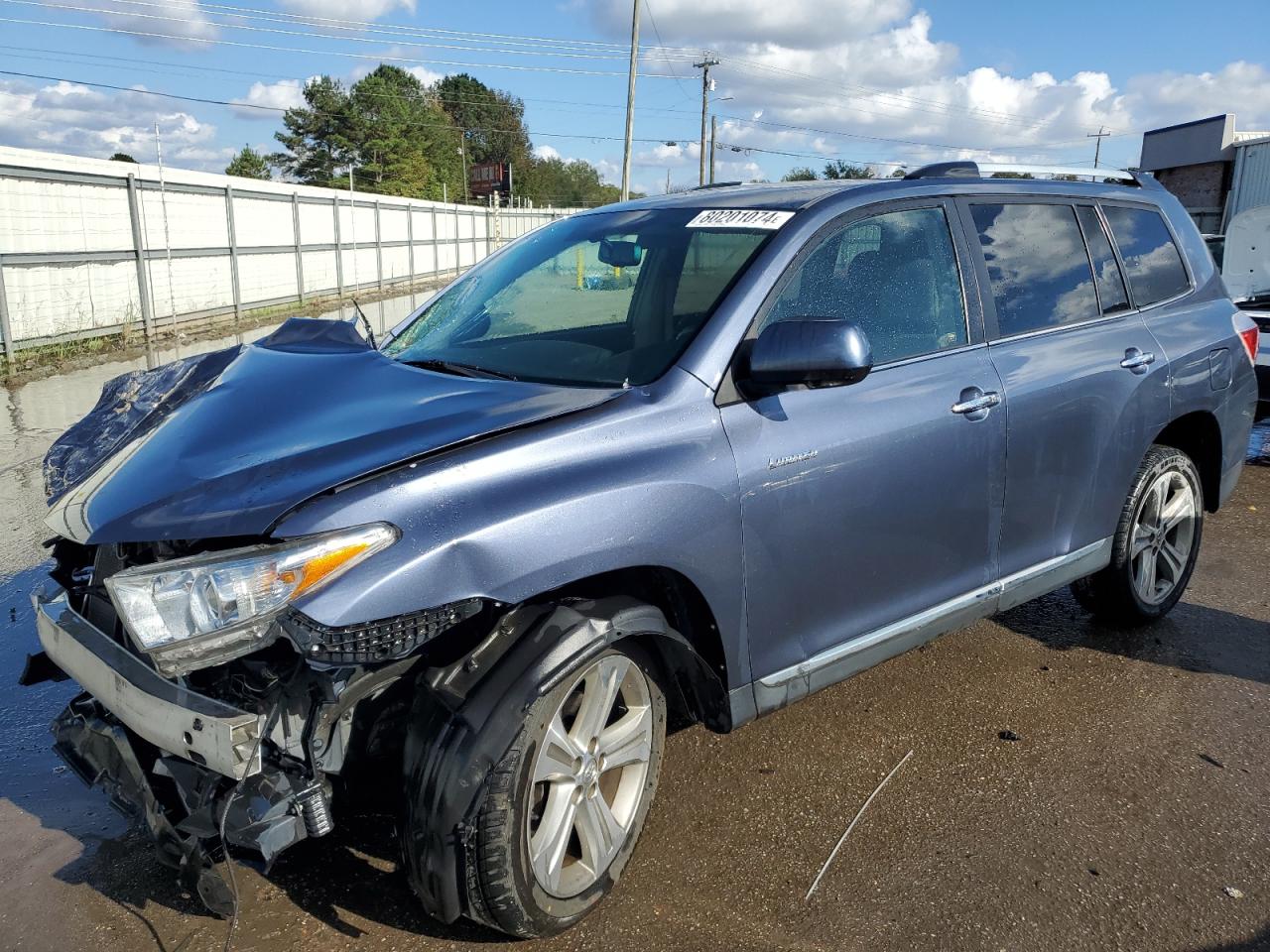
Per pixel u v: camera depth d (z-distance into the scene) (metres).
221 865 2.35
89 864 2.86
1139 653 4.28
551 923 2.44
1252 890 2.72
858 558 3.07
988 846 2.92
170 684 2.25
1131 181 4.59
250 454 2.49
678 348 2.87
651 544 2.52
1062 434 3.69
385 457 2.35
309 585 2.13
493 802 2.25
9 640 4.42
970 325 3.47
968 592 3.50
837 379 2.71
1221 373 4.47
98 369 13.10
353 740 2.37
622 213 3.75
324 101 76.75
